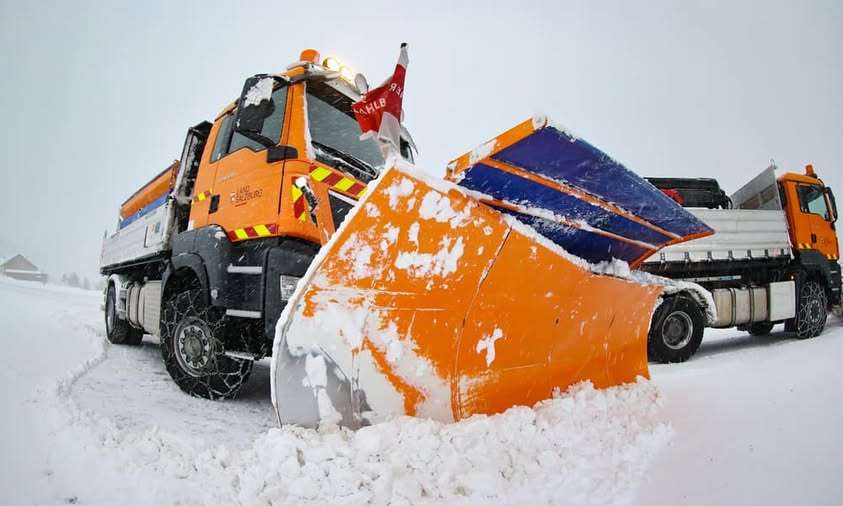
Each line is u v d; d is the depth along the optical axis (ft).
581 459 6.90
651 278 11.18
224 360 11.21
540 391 8.72
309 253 9.95
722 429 8.41
